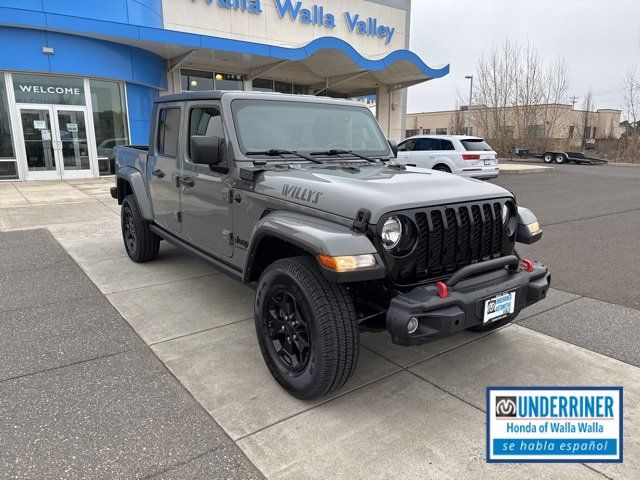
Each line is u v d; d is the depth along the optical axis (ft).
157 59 54.60
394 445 8.32
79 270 18.11
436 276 9.64
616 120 194.90
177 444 8.23
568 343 12.29
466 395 9.91
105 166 52.21
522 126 128.26
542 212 33.37
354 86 76.84
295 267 9.32
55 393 9.73
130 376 10.44
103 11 46.78
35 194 38.52
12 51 43.65
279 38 63.36
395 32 76.07
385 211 8.66
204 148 11.00
